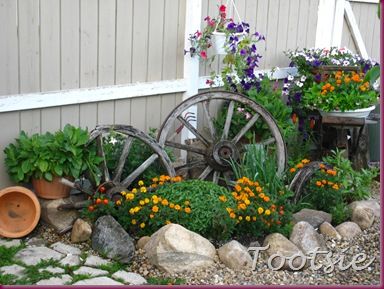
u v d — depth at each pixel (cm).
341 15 860
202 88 697
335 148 714
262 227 524
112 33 602
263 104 689
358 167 729
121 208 523
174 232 480
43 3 545
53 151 523
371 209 588
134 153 588
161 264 474
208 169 624
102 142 556
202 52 661
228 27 655
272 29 773
